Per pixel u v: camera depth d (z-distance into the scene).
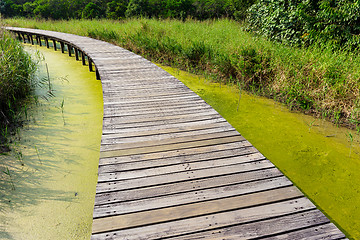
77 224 2.42
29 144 3.67
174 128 3.17
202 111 3.69
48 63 8.59
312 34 6.61
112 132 3.05
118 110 3.68
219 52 6.97
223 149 2.72
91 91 5.91
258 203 1.98
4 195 2.73
